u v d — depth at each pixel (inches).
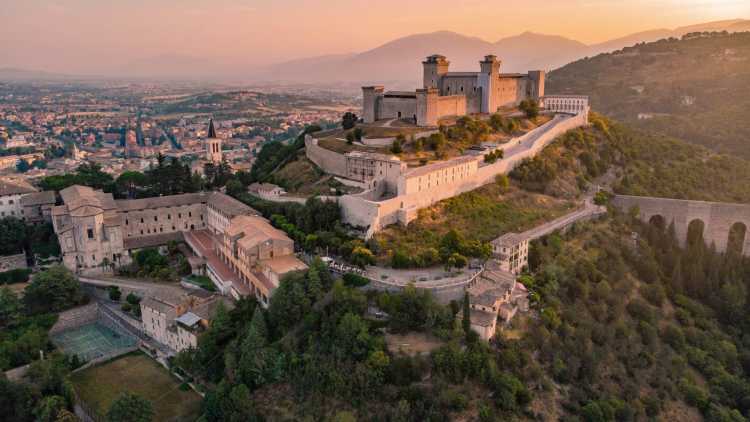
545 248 7071.9
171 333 6156.5
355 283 5964.6
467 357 4909.0
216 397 5032.0
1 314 6481.3
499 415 4729.3
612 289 6948.8
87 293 7381.9
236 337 5777.6
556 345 5570.9
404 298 5403.5
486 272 6087.6
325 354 5157.5
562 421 4909.0
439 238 6717.5
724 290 7450.8
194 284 7140.8
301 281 5876.0
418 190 7234.3
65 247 7539.4
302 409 4879.4
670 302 7342.5
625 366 6023.6
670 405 5821.9
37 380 5502.0
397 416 4557.1
